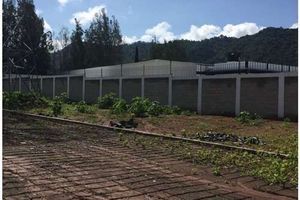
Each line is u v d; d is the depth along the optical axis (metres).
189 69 38.66
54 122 18.84
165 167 9.20
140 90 29.19
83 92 34.69
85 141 13.12
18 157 9.71
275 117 20.80
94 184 7.43
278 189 7.56
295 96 19.97
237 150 11.49
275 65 38.62
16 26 31.17
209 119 21.05
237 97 22.69
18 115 21.05
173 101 26.58
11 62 31.31
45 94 38.84
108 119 20.55
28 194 6.64
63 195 6.67
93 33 73.44
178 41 78.69
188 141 13.12
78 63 70.62
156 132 16.09
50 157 9.88
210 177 8.40
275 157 10.43
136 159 10.03
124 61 80.81
